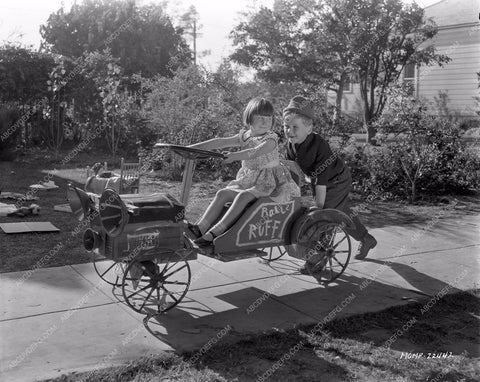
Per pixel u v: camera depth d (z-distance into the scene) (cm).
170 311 443
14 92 1515
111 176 579
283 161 527
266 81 2084
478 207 946
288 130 523
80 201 427
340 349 387
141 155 1262
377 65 2106
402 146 1013
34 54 1534
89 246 434
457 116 2217
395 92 1024
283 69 2205
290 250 529
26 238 638
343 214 511
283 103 1052
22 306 436
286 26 2164
